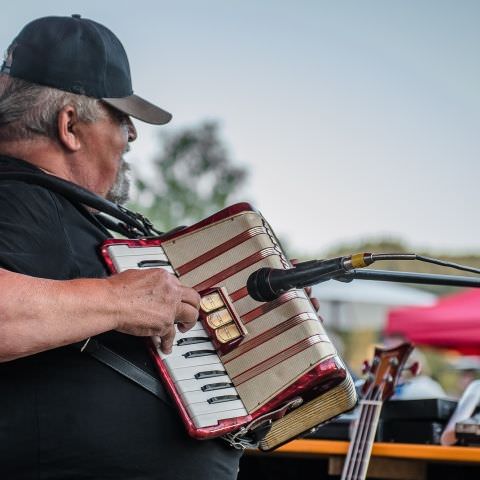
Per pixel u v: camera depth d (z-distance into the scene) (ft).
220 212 8.69
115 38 9.31
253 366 8.32
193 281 8.56
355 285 31.12
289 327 8.31
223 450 8.52
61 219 8.20
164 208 41.81
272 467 12.50
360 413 11.46
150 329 7.79
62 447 7.93
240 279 8.51
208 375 8.23
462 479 11.93
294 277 8.10
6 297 7.22
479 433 11.41
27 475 7.95
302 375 8.16
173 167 43.01
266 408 8.20
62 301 7.41
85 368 8.02
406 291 31.42
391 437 11.88
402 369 12.11
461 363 25.04
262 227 8.66
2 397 7.90
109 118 9.02
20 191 8.07
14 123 8.82
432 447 10.93
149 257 8.54
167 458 8.17
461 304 24.23
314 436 11.58
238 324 8.36
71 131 8.88
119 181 9.26
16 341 7.23
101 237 8.53
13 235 7.79
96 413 7.99
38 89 8.80
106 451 8.01
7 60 9.03
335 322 30.50
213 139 44.21
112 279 7.77
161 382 8.18
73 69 8.85
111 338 8.12
